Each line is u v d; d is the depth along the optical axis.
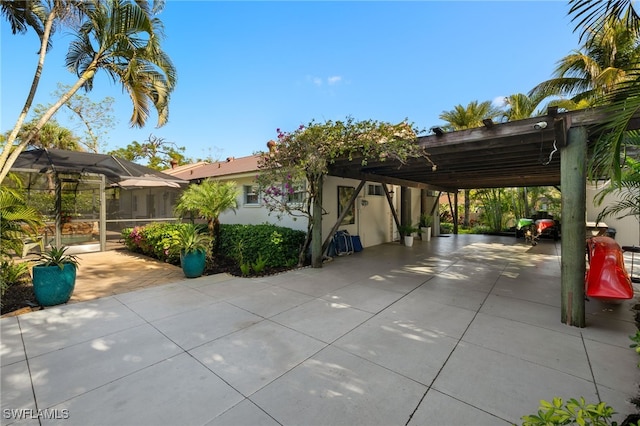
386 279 5.78
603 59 8.95
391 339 3.16
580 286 3.51
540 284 5.43
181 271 6.46
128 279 5.77
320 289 5.06
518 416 1.99
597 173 3.25
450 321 3.67
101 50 5.30
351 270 6.57
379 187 11.19
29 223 4.96
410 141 4.94
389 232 11.88
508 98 14.14
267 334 3.27
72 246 9.09
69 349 2.92
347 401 2.15
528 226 12.46
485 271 6.52
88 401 2.14
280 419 1.97
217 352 2.87
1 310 3.96
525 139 4.29
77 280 5.68
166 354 2.82
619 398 2.18
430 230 12.75
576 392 2.26
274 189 6.73
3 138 14.27
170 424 1.92
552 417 1.22
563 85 10.35
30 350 2.89
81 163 8.77
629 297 3.57
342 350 2.91
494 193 16.62
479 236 14.13
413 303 4.35
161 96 6.32
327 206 8.56
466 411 2.05
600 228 8.02
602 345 3.04
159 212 14.93
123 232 9.59
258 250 6.92
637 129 3.13
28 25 5.36
